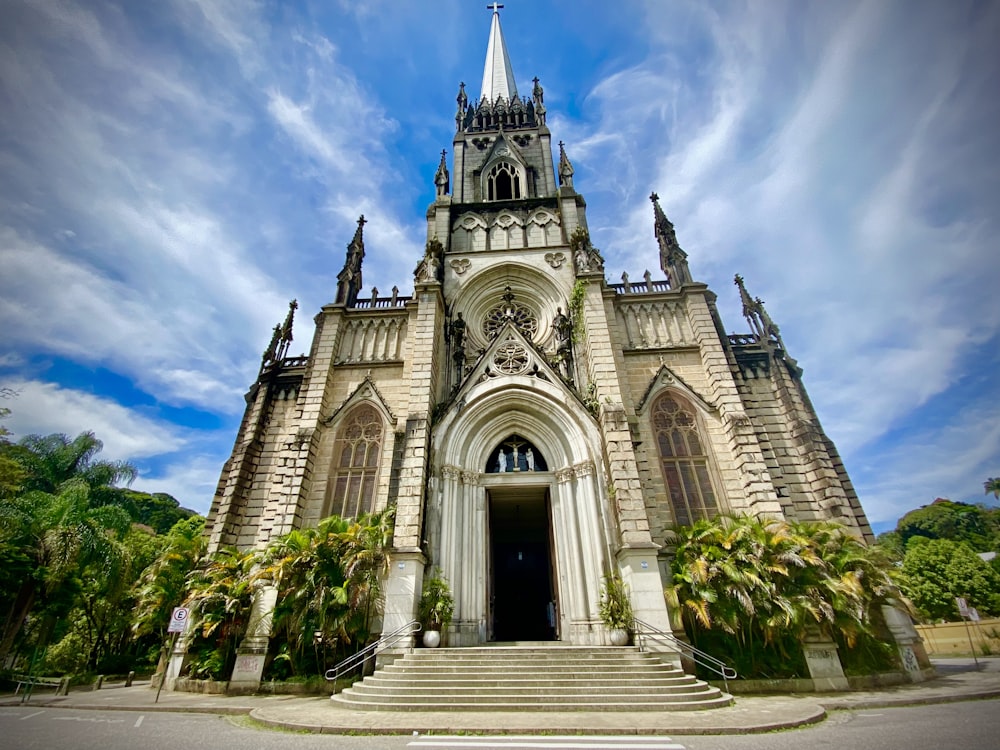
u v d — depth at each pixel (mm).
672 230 32969
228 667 19875
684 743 9953
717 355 26656
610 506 21734
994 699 14477
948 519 67688
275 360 30672
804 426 25094
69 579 26750
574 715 12742
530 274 32312
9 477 28938
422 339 26516
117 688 23188
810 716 11992
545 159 41094
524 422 25203
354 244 34969
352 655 18688
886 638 19438
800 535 19453
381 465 25406
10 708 15750
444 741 10352
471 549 22250
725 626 17406
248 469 26516
